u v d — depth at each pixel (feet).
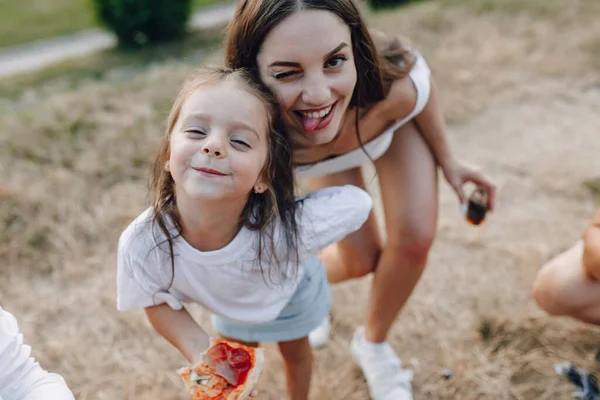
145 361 8.09
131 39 26.27
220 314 5.76
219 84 4.95
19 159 11.85
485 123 13.98
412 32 18.81
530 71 15.97
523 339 8.08
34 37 28.17
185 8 26.37
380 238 7.23
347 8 5.11
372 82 5.72
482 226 10.44
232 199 5.00
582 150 12.62
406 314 8.64
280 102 5.20
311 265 6.22
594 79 15.39
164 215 5.29
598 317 6.83
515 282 9.13
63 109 13.58
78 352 8.16
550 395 7.39
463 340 8.18
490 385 7.52
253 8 5.03
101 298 9.08
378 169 6.85
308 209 5.58
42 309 8.93
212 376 5.08
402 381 7.36
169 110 5.57
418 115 6.69
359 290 9.09
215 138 4.77
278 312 5.80
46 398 5.36
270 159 5.22
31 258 9.81
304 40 4.93
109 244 10.18
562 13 19.20
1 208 10.46
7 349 5.39
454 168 7.14
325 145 6.13
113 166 11.78
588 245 6.39
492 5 20.57
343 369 7.84
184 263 5.37
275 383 7.62
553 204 10.93
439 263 9.62
